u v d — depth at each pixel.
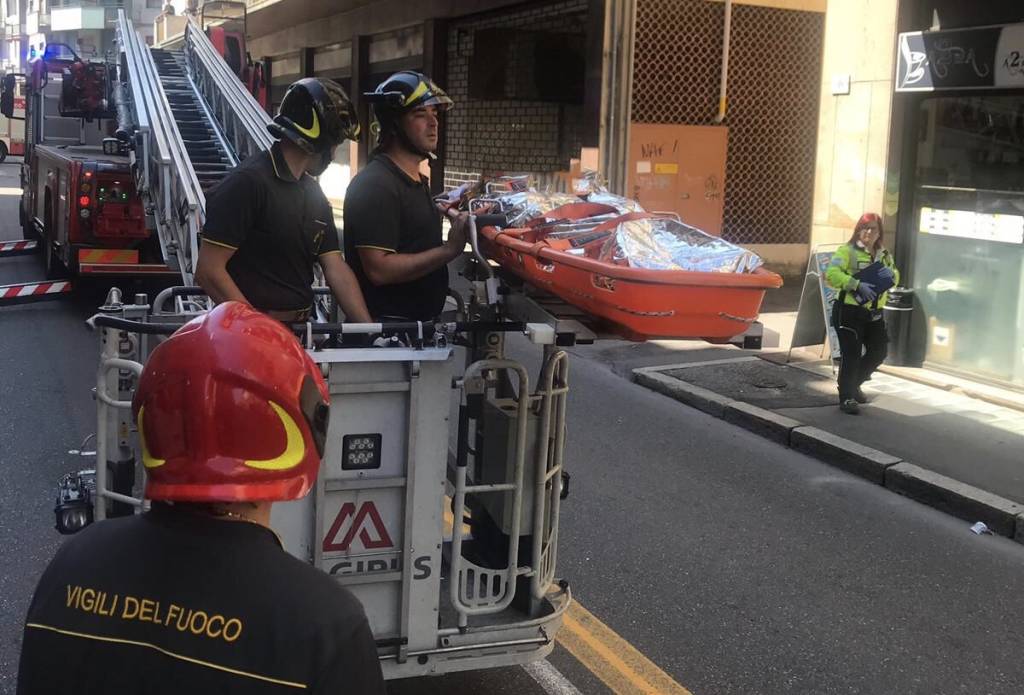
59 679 1.52
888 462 7.24
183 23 29.03
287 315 3.92
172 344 1.60
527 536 3.69
